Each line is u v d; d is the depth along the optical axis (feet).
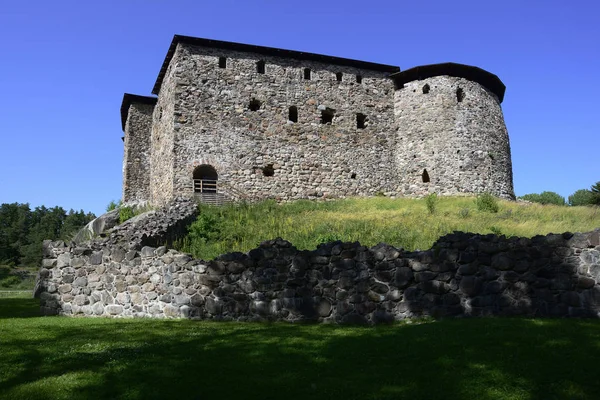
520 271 31.58
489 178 103.50
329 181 99.96
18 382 20.51
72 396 19.08
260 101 97.40
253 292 34.88
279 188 95.61
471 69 106.22
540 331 25.52
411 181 104.22
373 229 61.72
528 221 68.69
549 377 19.97
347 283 33.73
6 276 117.91
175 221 63.21
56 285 40.34
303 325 32.37
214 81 94.68
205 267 36.01
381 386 19.85
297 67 101.65
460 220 70.79
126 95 113.50
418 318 32.35
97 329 31.27
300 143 98.99
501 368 20.92
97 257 39.65
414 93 107.04
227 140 93.50
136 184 111.96
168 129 94.58
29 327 32.27
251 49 98.17
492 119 107.96
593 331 25.50
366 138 104.99
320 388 19.83
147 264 37.81
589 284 30.25
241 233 64.90
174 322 34.01
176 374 21.35
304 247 53.78
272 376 21.18
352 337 27.27
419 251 33.58
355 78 106.73
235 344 26.20
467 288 32.09
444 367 21.42
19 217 269.44
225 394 19.33
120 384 20.25
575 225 64.39
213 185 92.73
